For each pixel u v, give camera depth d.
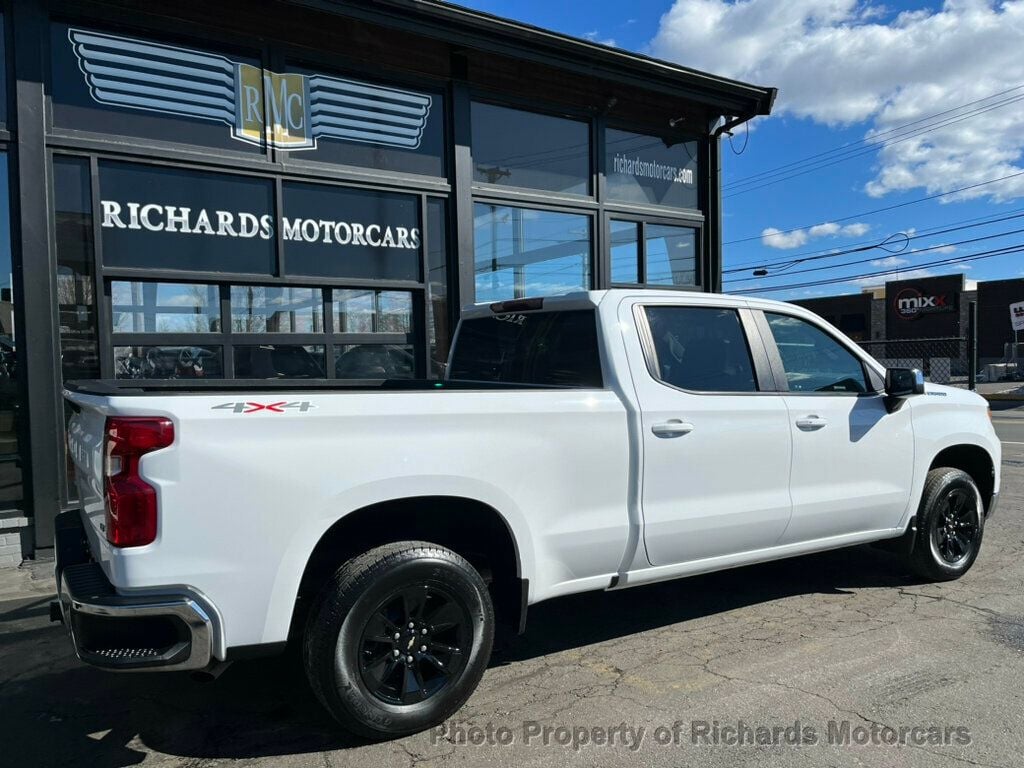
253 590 2.79
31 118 5.66
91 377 6.03
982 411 5.37
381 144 7.41
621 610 4.69
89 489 3.10
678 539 3.86
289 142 6.90
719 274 10.04
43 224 5.71
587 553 3.60
